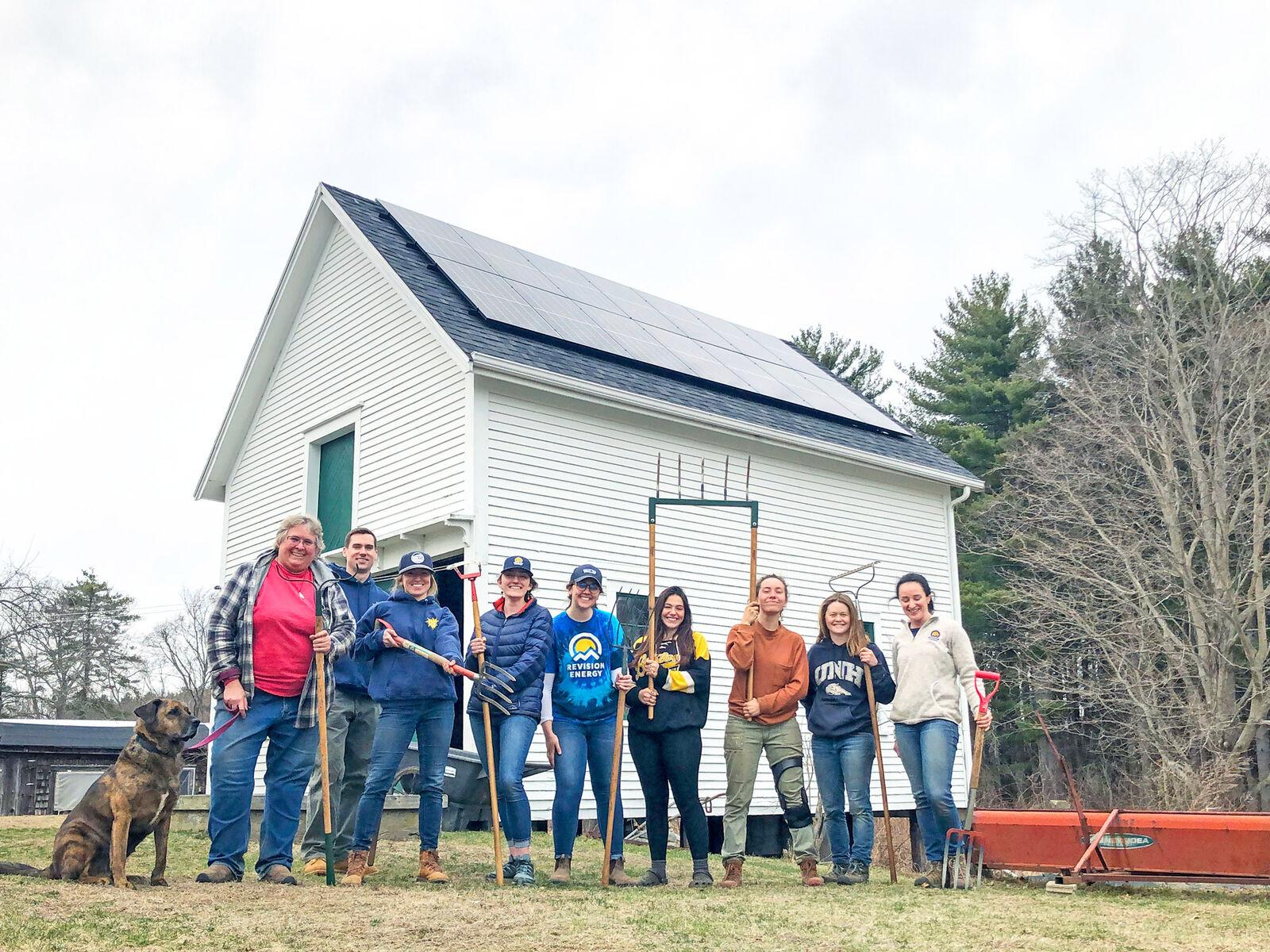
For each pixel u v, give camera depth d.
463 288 13.01
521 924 4.10
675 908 4.70
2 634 28.80
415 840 8.04
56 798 15.58
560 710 6.03
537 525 11.96
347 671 6.04
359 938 3.76
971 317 31.53
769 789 13.28
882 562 15.73
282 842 5.46
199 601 46.00
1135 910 5.17
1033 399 29.17
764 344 18.97
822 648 6.70
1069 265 26.55
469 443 11.63
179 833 8.47
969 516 26.89
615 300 16.47
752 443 14.34
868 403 18.45
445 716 5.81
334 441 14.27
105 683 40.88
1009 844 6.62
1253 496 21.52
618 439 12.95
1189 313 22.41
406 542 12.61
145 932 3.71
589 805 11.47
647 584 12.84
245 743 5.39
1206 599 20.52
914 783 6.58
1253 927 4.53
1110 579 22.27
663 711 6.00
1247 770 20.09
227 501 16.06
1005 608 24.52
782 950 3.72
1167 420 21.91
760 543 14.21
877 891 5.86
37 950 3.40
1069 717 25.67
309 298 14.88
